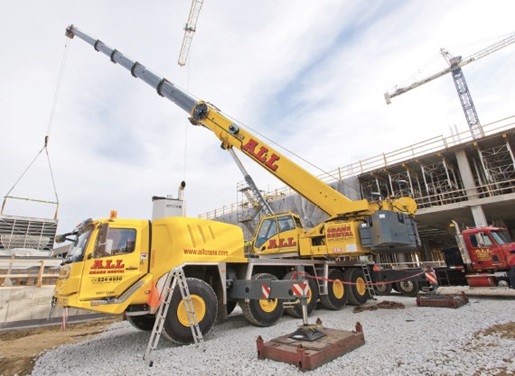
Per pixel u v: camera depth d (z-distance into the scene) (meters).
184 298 5.63
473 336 5.09
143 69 12.55
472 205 17.23
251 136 9.62
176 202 7.54
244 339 5.85
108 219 5.93
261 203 10.32
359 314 8.11
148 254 6.03
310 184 8.95
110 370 4.47
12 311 9.48
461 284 14.11
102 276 5.38
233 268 7.67
